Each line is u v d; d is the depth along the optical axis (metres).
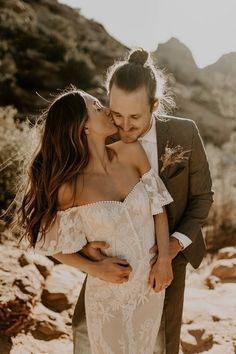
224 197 8.84
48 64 28.81
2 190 6.03
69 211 2.19
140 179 2.28
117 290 2.20
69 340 3.69
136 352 2.26
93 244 2.17
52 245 2.23
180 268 2.61
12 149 6.34
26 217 2.27
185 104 39.75
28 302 3.70
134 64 2.10
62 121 2.11
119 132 2.20
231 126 38.53
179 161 2.35
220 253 6.23
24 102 23.80
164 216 2.30
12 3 34.59
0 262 4.06
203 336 3.83
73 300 4.23
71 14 45.41
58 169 2.13
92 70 29.84
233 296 4.64
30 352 3.42
